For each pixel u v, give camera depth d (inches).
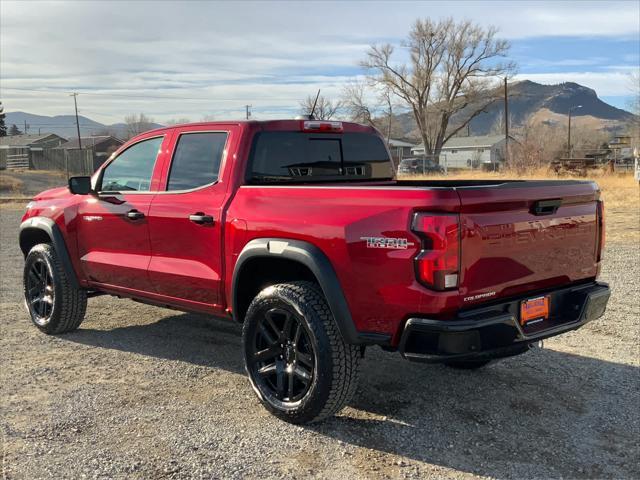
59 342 225.3
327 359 144.5
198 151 185.0
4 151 2632.9
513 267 140.6
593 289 160.2
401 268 132.1
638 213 580.4
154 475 129.9
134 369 195.2
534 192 143.2
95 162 1640.0
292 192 155.3
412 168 1739.7
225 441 145.2
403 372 191.6
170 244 186.5
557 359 200.1
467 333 128.9
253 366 162.4
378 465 134.0
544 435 147.6
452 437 146.9
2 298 300.0
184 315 265.6
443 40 2455.7
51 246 233.9
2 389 177.8
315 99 215.3
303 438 146.6
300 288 151.8
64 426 153.0
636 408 162.2
